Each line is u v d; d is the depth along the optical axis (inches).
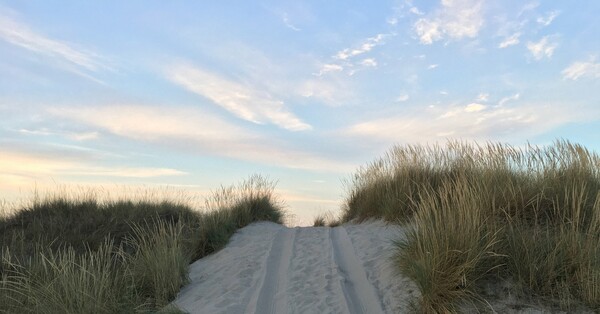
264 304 238.4
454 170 388.5
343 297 231.9
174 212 497.7
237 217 466.0
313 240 378.6
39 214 471.8
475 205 222.8
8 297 231.9
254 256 338.3
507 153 307.7
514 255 199.5
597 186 259.6
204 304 244.4
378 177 445.4
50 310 213.3
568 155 287.1
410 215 356.2
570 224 218.7
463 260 195.3
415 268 205.8
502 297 185.5
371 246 317.4
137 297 247.0
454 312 179.6
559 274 185.5
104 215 480.4
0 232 422.0
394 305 211.0
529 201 244.7
